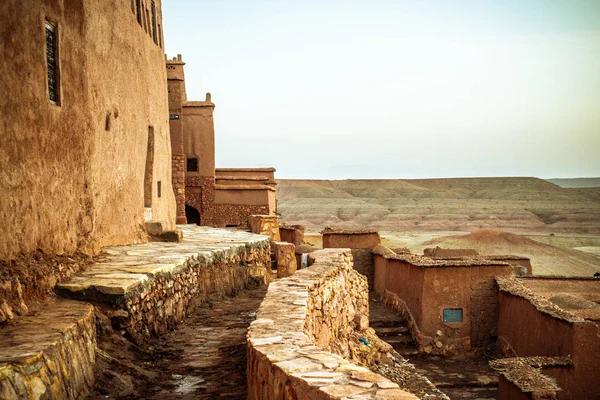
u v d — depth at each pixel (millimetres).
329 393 3959
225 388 7449
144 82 16266
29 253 7941
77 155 9914
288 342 5809
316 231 105500
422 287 20703
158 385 7559
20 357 5488
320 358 5117
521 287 19844
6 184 7207
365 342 13141
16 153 7477
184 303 11641
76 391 6359
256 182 37844
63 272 8844
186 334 10438
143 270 9797
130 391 7133
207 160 35250
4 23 7125
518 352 18625
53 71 9008
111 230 12859
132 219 14641
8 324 6715
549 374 14922
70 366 6363
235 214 35312
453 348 20391
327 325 9977
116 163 13078
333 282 11031
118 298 8453
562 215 143750
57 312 7438
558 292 24250
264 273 18500
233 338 10164
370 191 182250
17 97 7484
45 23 8609
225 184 37094
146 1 17250
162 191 19016
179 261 11312
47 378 5668
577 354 15039
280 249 20984
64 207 9297
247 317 12047
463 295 20781
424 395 11719
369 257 27406
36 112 8086
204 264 13328
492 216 142250
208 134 35281
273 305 7566
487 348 20578
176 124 31547
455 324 20656
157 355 8859
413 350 20703
